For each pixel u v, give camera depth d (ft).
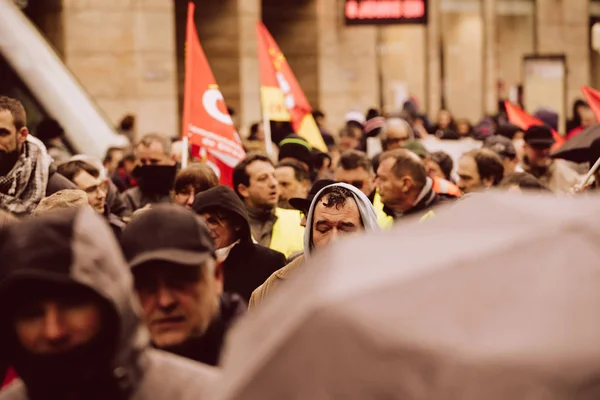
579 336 8.95
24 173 34.01
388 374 9.03
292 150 49.65
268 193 38.32
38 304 12.88
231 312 19.62
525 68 109.60
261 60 57.62
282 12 136.15
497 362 8.84
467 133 104.83
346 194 27.37
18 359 13.29
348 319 9.25
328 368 9.22
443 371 8.90
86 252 12.85
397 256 9.82
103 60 107.45
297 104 58.75
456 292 9.34
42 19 107.14
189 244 15.74
